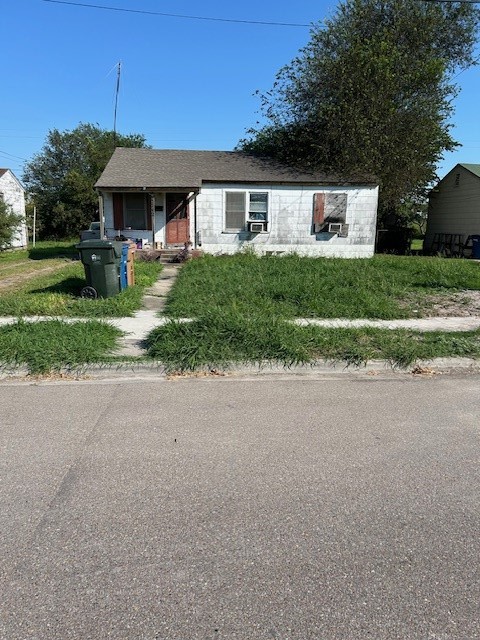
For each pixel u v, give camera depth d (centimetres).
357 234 1898
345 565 239
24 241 2745
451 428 410
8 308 816
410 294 1056
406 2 2159
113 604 212
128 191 1703
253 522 274
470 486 315
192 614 207
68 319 757
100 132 4631
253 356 579
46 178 4350
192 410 447
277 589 222
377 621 204
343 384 530
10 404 461
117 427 406
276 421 422
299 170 1998
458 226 2483
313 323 735
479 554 249
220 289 988
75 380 539
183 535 262
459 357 608
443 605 214
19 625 201
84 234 1930
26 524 271
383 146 2114
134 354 592
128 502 293
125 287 1024
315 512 284
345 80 2050
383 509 288
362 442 380
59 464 340
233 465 340
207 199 1822
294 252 1817
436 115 2189
